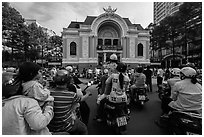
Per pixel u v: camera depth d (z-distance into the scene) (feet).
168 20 118.42
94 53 114.11
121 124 12.90
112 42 123.34
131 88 22.67
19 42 105.19
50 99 7.51
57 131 8.68
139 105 22.22
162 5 284.82
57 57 158.20
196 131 10.39
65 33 115.44
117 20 116.47
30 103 6.48
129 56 118.01
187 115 10.93
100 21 114.73
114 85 13.30
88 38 113.70
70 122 8.98
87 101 25.98
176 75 16.90
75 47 116.78
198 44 105.29
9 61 104.06
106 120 14.70
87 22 126.31
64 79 9.02
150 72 34.53
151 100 26.48
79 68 111.45
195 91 11.54
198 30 95.35
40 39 132.67
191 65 23.11
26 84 7.00
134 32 119.24
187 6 98.07
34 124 6.27
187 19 100.83
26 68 7.03
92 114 18.69
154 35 144.46
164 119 15.43
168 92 16.24
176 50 155.53
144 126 15.05
